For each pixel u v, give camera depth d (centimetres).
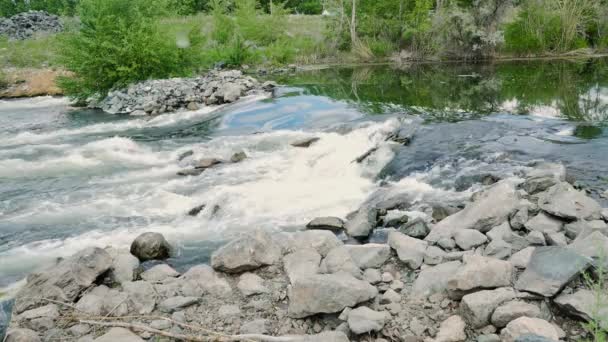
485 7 2234
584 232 413
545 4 2244
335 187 689
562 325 324
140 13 1544
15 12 4416
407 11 2414
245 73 1986
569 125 836
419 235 491
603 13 2245
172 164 840
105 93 1561
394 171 707
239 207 625
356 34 2489
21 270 483
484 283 352
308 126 984
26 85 1805
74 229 579
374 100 1190
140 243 488
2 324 292
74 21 1564
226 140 939
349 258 421
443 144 769
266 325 349
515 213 478
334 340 309
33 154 918
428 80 1553
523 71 1695
